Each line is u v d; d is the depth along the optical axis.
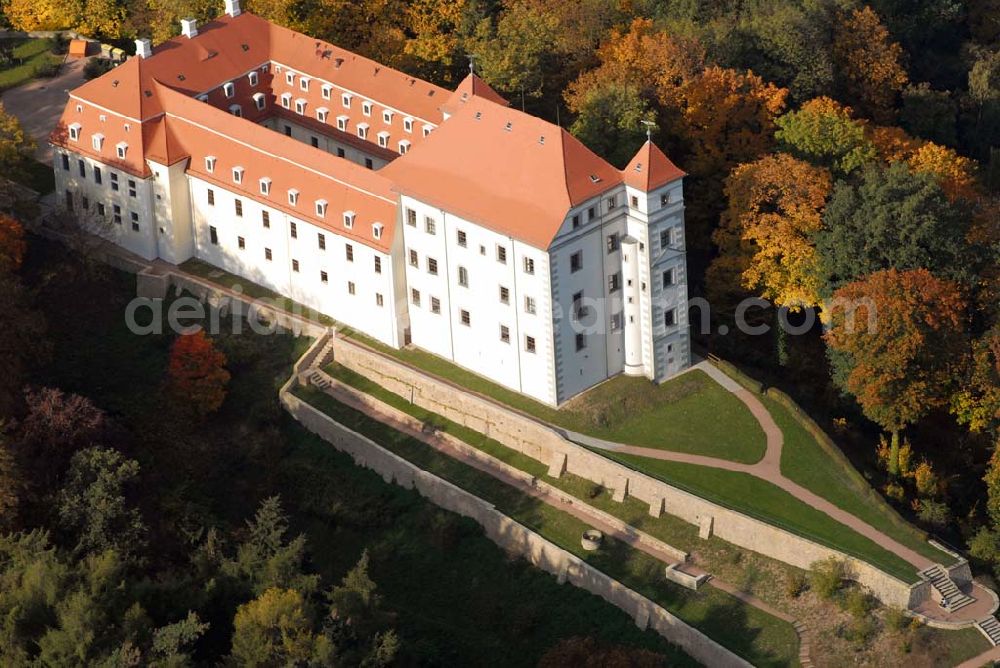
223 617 191.50
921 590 197.75
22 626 182.50
